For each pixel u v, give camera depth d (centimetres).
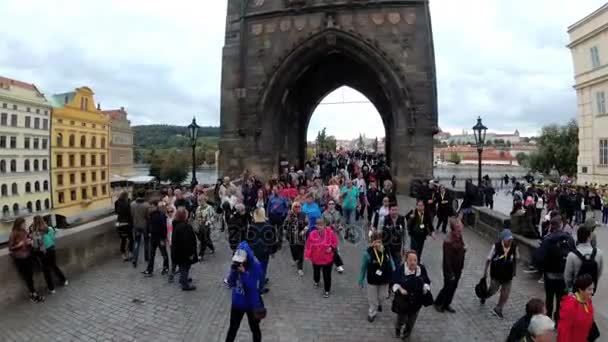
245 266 675
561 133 6119
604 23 4262
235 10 2809
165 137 17550
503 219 1430
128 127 9700
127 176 9706
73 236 1126
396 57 2570
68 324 805
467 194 1833
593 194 2745
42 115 5941
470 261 1287
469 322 831
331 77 3528
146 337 755
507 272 834
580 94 4803
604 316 872
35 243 948
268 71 2720
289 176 2311
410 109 2545
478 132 2089
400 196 2512
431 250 1392
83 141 6831
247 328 793
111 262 1266
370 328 800
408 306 715
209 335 765
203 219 1311
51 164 6122
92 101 7050
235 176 2755
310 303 927
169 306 905
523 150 13125
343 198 1551
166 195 1425
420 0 2555
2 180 5262
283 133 2956
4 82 5347
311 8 2647
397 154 2594
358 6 2598
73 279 1088
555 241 795
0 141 5225
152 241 1123
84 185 6894
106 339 745
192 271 1169
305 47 2655
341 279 1098
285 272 1161
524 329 507
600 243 1845
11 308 881
